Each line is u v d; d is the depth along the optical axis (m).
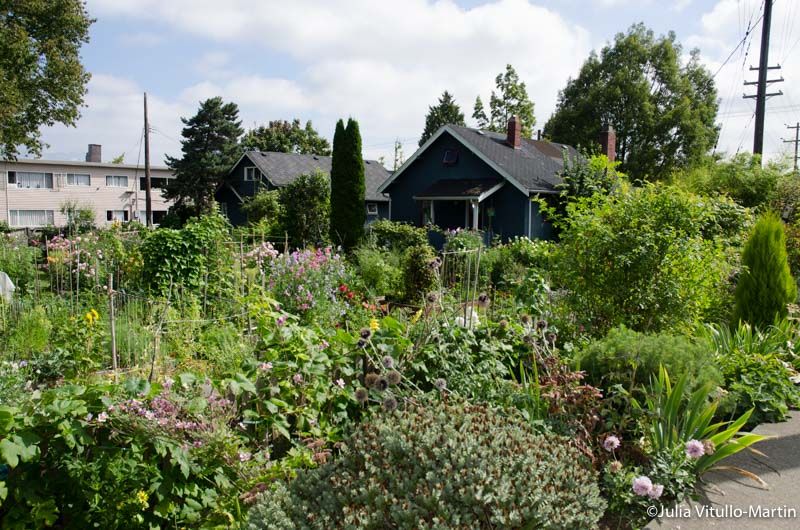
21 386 4.58
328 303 8.59
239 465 3.00
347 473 2.52
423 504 2.27
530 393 3.83
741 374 4.75
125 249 11.51
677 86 36.69
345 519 2.16
